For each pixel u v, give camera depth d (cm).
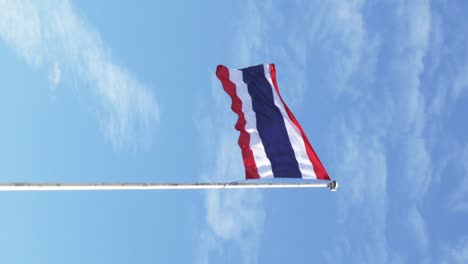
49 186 1202
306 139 1689
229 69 1720
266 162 1562
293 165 1590
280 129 1647
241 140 1588
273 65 1803
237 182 1559
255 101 1683
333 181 1717
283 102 1773
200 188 1477
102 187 1291
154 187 1385
